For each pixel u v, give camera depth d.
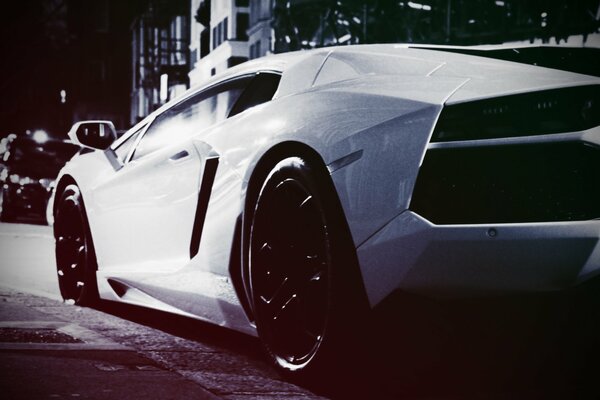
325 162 2.82
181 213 3.71
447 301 2.63
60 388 2.75
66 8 51.38
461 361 3.21
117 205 4.28
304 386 2.90
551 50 3.28
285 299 2.99
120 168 4.39
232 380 2.97
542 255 2.54
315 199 2.84
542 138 2.56
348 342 2.77
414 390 2.85
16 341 3.54
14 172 16.73
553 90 2.59
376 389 2.85
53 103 51.56
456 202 2.59
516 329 2.71
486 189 2.58
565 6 13.51
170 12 45.06
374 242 2.66
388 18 16.22
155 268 3.91
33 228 14.59
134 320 4.31
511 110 2.60
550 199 2.57
